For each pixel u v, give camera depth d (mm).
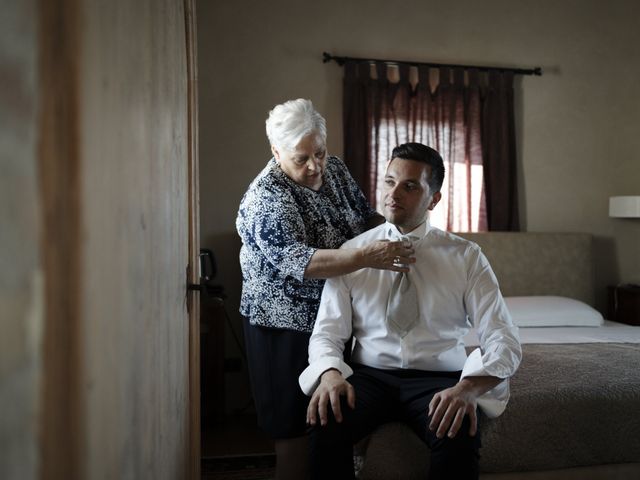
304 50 3914
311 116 1845
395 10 4031
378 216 2166
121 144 785
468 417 1531
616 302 4160
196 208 1616
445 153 4066
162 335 1113
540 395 1804
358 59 3936
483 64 4172
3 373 437
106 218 704
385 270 1815
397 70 4031
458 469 1496
